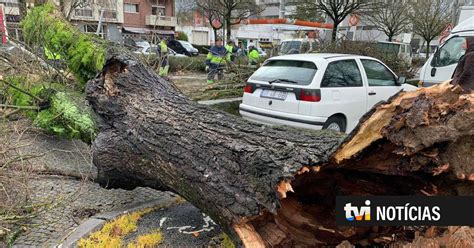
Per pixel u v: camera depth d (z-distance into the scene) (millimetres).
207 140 2768
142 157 3229
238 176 2447
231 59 12219
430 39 24656
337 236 2488
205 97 8906
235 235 2387
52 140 5730
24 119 5445
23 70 5449
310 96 5441
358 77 6156
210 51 11594
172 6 40125
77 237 3070
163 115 3244
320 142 2350
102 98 3611
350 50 11414
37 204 3352
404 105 1841
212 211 2568
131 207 3721
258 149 2424
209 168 2621
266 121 5926
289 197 2637
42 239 3146
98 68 5117
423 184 2316
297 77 5688
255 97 6086
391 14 25375
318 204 2672
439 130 1754
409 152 1925
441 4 24375
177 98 3486
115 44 5480
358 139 2043
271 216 2461
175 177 2906
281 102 5711
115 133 3496
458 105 1708
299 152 2275
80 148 5547
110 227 3213
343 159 2148
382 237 2453
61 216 3553
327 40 13141
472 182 2039
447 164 1935
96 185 4324
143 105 3455
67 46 5695
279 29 23047
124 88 3621
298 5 19797
